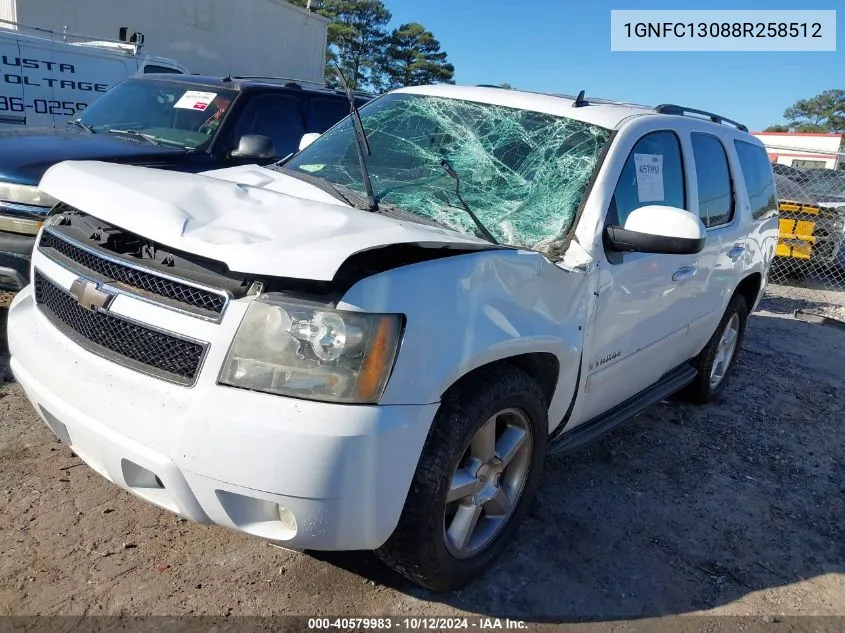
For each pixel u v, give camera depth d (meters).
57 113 9.10
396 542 2.37
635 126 3.39
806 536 3.50
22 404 3.79
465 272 2.34
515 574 2.87
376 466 2.08
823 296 10.80
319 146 3.85
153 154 5.46
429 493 2.29
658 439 4.42
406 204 3.19
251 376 2.05
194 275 2.20
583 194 3.07
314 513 2.07
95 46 9.62
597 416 3.56
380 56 48.72
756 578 3.08
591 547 3.13
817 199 12.76
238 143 5.97
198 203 2.36
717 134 4.39
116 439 2.16
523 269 2.57
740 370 6.11
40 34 11.66
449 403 2.37
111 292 2.30
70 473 3.20
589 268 2.92
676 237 2.83
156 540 2.81
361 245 2.10
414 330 2.15
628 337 3.38
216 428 2.03
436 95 3.81
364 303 2.07
